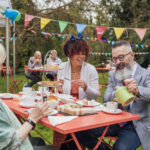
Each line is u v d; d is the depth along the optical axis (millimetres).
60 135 2186
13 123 1315
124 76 1918
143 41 13039
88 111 1719
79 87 2545
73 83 2721
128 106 2092
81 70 2762
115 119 1575
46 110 1448
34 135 3361
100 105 2088
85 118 1587
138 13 15820
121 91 1668
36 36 11625
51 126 1382
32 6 11234
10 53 12898
